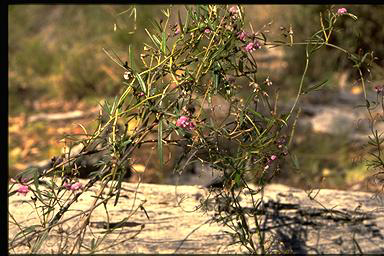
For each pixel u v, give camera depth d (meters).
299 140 6.68
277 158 3.21
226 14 3.08
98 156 3.73
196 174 5.33
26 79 10.41
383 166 3.79
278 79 8.81
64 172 3.07
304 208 3.96
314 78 8.81
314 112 7.45
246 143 3.19
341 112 7.45
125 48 9.10
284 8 9.20
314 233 3.93
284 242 3.87
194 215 3.90
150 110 2.97
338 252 3.91
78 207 3.82
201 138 3.00
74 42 11.17
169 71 3.04
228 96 3.13
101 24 11.09
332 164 6.25
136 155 5.67
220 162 3.14
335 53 8.66
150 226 3.82
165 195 4.06
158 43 3.09
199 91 3.10
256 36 3.14
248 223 3.87
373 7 8.56
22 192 3.06
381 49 8.55
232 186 3.18
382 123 7.06
